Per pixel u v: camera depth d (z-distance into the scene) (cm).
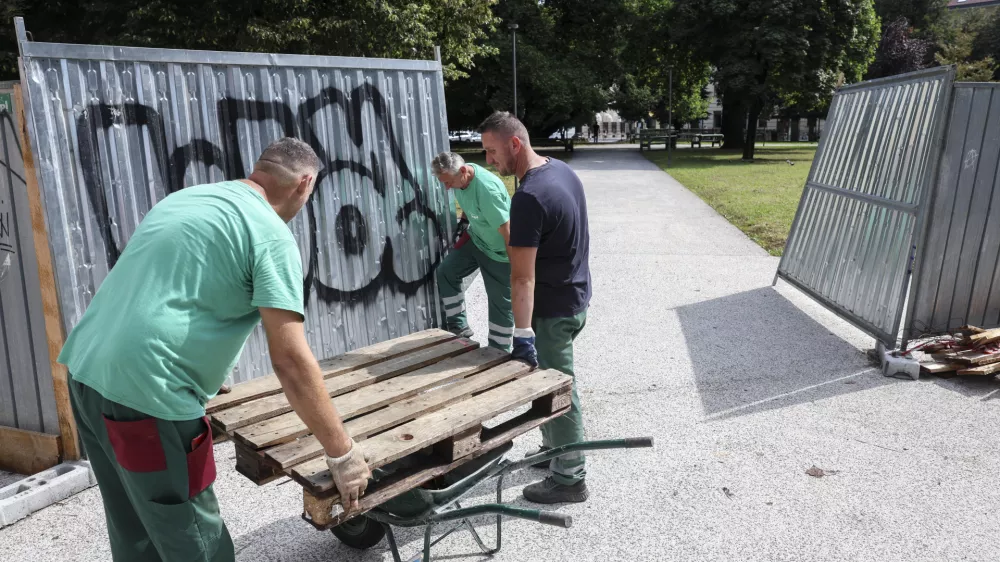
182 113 363
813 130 6194
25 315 366
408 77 468
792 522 329
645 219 1288
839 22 2958
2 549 309
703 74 3750
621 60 3841
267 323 197
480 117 3369
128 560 232
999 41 5094
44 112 318
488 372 287
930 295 530
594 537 319
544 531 324
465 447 246
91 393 202
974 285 543
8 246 358
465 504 347
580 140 5862
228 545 220
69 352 210
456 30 1931
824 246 666
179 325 196
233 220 200
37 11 1711
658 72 3872
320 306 427
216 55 370
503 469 265
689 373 525
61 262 329
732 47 3033
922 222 497
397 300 476
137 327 193
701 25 3089
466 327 505
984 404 458
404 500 251
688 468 382
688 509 341
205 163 375
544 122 3453
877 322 543
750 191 1741
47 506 344
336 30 1614
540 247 315
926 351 521
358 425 236
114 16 1689
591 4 3528
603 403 473
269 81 393
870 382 500
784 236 1079
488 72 3100
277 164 220
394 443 224
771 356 559
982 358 488
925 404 460
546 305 324
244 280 202
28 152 331
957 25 5297
